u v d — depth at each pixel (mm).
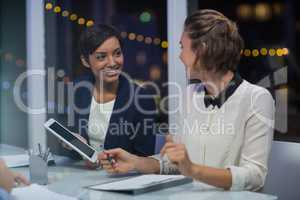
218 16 1545
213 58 1525
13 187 1446
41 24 2838
